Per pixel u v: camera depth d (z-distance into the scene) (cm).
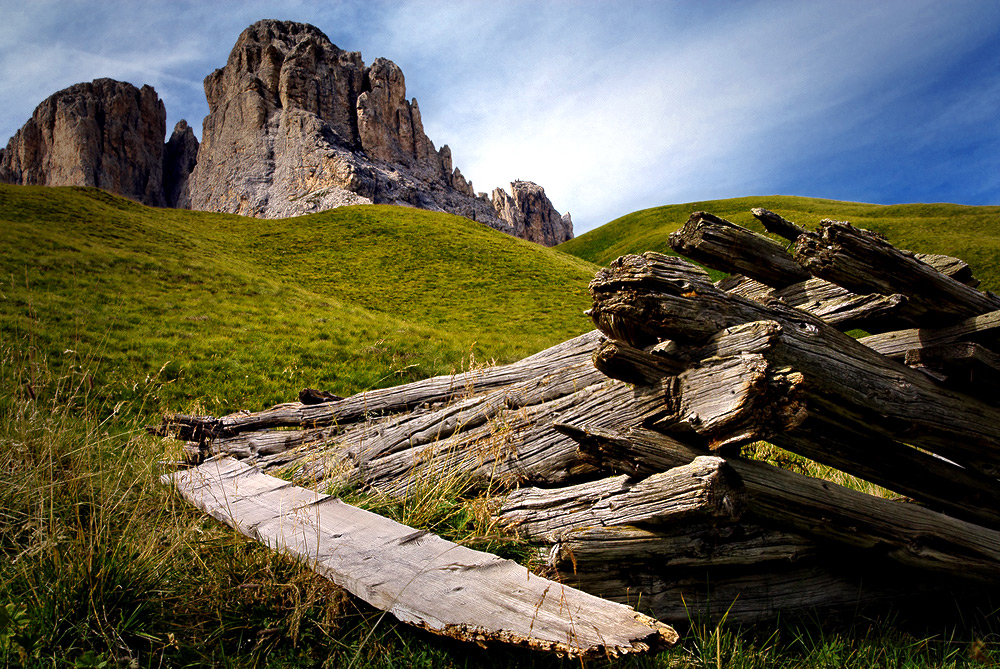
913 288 302
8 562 294
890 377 309
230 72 15312
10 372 653
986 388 326
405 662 256
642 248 6450
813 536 314
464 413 449
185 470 474
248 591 286
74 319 1354
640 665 255
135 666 236
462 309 2817
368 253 3947
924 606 342
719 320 275
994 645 305
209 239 3778
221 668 247
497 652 253
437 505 386
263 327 1645
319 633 269
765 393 244
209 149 15288
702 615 296
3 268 1698
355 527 346
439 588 268
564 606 250
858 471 339
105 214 3350
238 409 1006
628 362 290
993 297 318
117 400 910
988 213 4944
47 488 346
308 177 12475
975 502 366
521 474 392
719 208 7481
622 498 304
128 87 16375
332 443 497
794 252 311
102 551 272
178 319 1594
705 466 264
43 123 15650
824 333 292
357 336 1652
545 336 2253
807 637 302
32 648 230
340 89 14688
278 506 383
